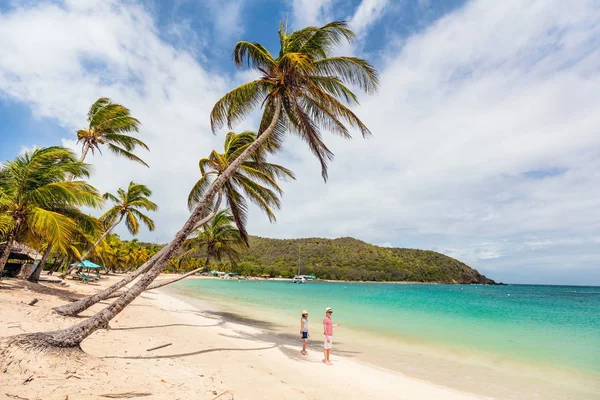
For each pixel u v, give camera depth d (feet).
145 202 78.13
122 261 188.55
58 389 13.79
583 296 220.02
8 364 14.75
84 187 40.06
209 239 71.67
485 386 28.02
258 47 34.60
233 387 19.58
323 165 34.73
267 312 74.69
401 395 24.23
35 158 37.83
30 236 43.47
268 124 39.04
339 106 30.55
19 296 40.06
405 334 53.62
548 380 30.30
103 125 58.39
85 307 32.65
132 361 21.58
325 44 34.30
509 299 165.37
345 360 34.19
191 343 33.19
